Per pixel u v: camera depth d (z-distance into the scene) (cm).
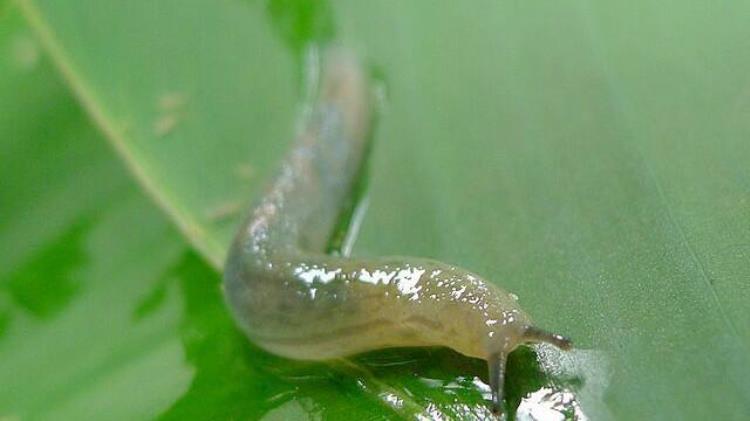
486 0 19
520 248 17
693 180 16
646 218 16
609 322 16
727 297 16
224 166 18
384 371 16
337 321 16
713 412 15
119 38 19
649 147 17
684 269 16
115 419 16
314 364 16
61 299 17
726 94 17
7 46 18
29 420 16
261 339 16
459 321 16
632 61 17
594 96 17
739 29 17
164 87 19
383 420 16
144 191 18
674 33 17
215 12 19
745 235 16
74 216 18
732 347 15
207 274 17
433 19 19
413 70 19
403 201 18
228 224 18
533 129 18
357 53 19
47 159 18
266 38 19
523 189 17
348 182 18
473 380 16
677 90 17
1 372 17
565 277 16
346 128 18
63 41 18
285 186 18
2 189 18
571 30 18
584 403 15
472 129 18
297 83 19
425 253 17
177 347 17
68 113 18
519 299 16
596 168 17
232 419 16
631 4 18
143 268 17
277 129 19
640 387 15
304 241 17
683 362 15
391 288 16
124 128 18
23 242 17
